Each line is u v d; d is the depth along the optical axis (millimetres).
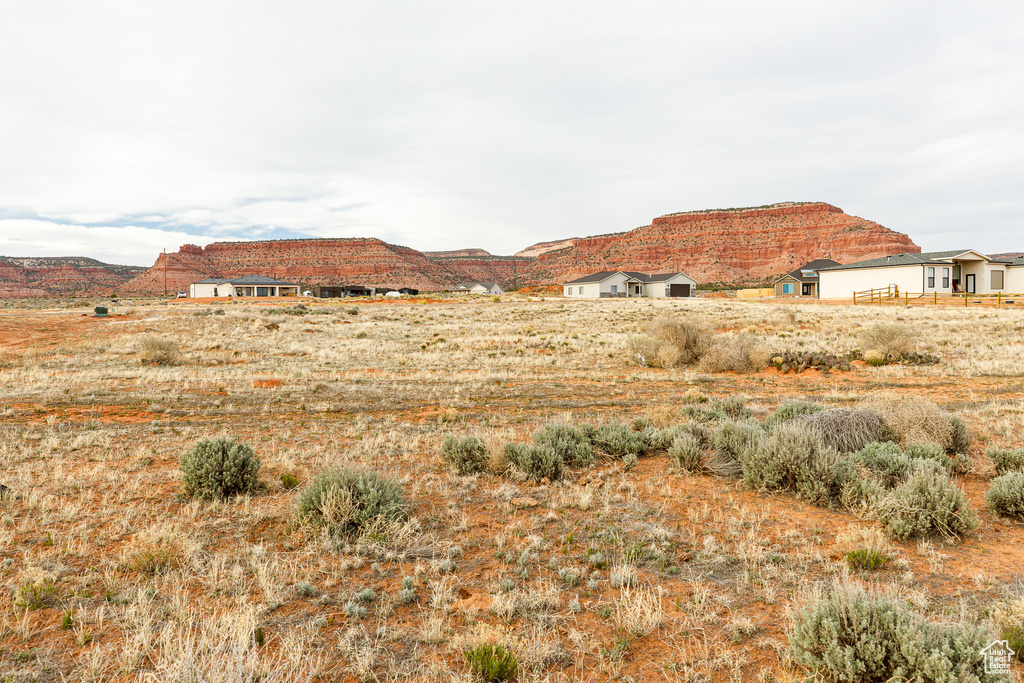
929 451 8281
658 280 82812
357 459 9320
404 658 3930
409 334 32812
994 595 4664
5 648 3979
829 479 7188
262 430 11656
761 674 3703
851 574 5090
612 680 3680
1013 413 11695
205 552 5695
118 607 4551
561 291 96625
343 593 4891
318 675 3732
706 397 14695
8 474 8203
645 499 7379
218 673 3469
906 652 3463
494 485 8039
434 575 5238
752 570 5211
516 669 3754
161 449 9953
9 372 19562
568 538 6047
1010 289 50438
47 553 5566
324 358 24625
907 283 47000
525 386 17344
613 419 12375
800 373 18891
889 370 18266
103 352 25297
